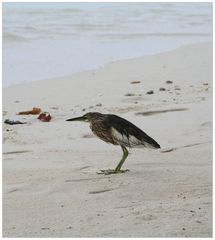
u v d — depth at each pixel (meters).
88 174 12.68
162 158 13.91
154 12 41.88
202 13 42.12
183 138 15.53
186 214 10.29
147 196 11.28
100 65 25.47
